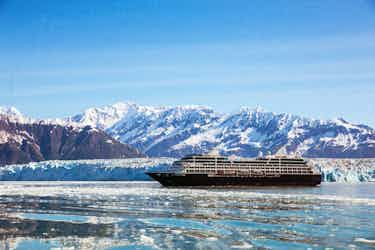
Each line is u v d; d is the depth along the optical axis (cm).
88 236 5900
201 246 5347
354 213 8125
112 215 7875
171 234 6050
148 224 6862
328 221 7162
